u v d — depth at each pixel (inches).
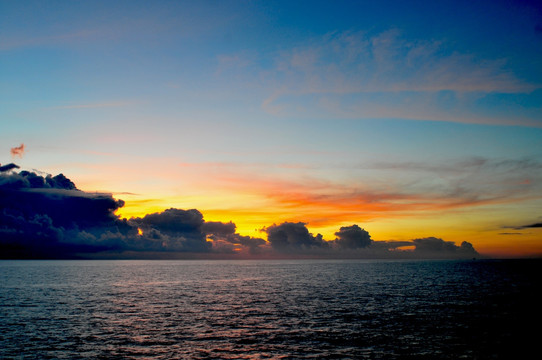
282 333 1491.1
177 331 1536.7
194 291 3302.2
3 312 2011.6
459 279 4766.2
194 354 1199.6
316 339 1387.8
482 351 1219.2
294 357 1163.3
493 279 4746.6
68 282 4367.6
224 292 3201.3
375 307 2201.0
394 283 4128.9
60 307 2219.5
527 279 4731.8
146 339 1395.2
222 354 1200.2
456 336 1422.2
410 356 1167.6
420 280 4603.8
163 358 1156.5
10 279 4881.9
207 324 1686.8
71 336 1433.3
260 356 1176.2
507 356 1169.4
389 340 1365.7
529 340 1358.3
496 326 1603.1
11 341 1344.7
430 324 1652.3
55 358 1143.0
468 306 2222.0
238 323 1706.4
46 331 1518.2
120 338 1409.9
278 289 3472.0
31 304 2354.8
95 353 1202.0
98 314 1962.4
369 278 5088.6
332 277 5413.4
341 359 1137.4
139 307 2239.2
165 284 4138.8
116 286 3831.2
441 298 2655.0
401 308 2151.8
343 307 2212.1
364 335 1445.6
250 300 2600.9
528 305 2267.5
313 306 2266.2
